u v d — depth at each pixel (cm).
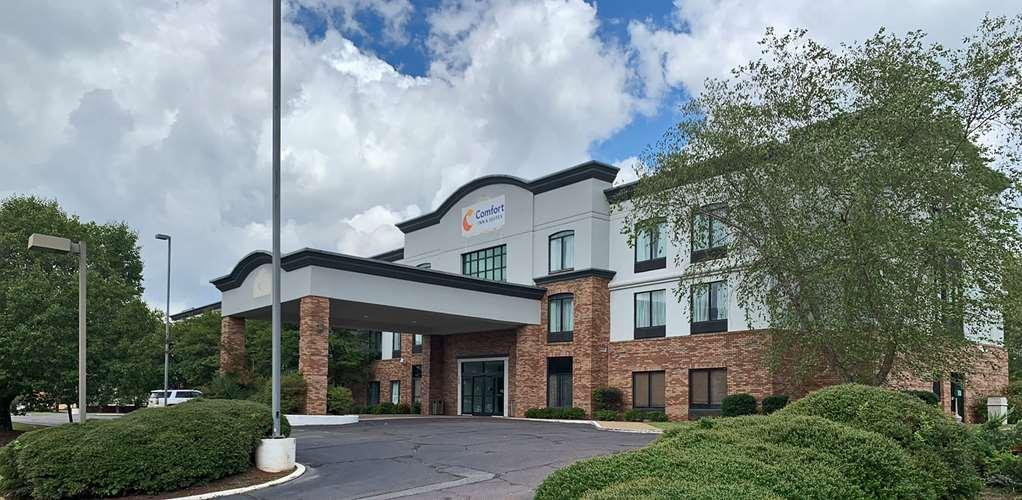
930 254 1700
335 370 4734
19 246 2534
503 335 3853
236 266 3334
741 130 2050
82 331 1571
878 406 1158
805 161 1880
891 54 1880
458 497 1312
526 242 3759
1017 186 1728
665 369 3198
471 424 2934
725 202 2164
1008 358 2909
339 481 1502
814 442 1009
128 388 2611
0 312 2334
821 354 2081
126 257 3475
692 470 835
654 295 3309
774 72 2009
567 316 3538
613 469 848
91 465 1327
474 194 4084
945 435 1118
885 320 1758
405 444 2103
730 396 2858
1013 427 1467
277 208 1638
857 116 1881
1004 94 1778
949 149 1803
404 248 4525
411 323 3712
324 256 2909
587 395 3359
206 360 4400
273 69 1648
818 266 1859
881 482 967
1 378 2277
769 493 768
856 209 1767
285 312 3378
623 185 3431
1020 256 1692
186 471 1405
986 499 1186
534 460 1748
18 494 1353
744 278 2184
